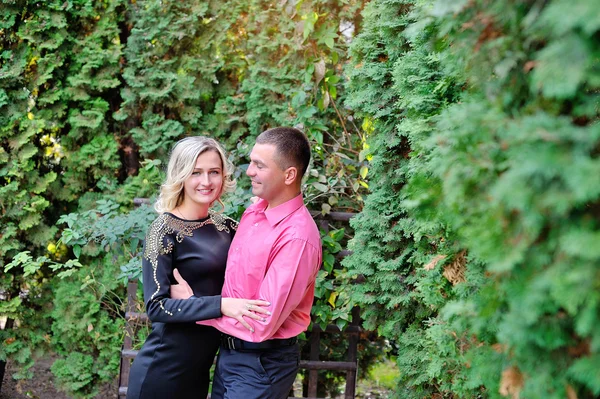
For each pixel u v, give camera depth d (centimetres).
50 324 386
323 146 341
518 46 109
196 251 210
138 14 377
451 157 111
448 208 120
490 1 110
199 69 374
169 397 210
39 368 430
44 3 363
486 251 103
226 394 202
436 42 154
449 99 203
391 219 272
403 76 224
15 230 366
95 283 370
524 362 110
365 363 397
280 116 354
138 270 312
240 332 194
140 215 325
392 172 270
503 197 95
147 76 377
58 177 392
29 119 366
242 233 212
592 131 88
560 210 87
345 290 300
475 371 133
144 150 377
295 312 210
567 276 89
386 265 267
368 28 279
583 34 87
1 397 384
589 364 92
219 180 215
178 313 197
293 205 205
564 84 88
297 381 448
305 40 340
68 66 381
